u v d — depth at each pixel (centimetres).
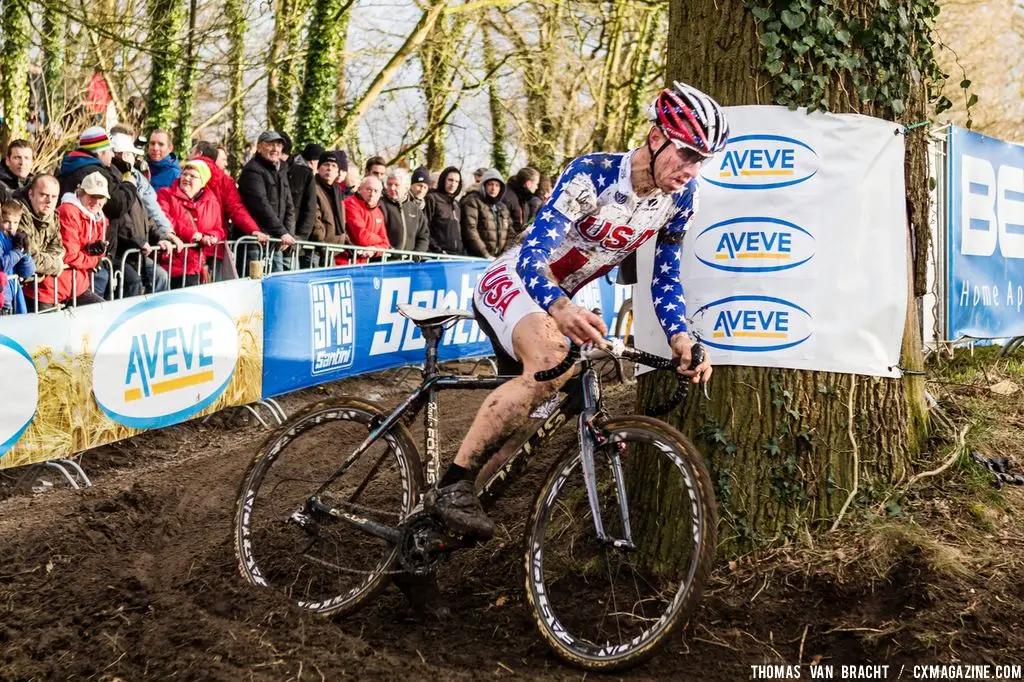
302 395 685
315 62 1167
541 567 280
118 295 596
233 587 317
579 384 279
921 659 255
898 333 306
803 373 300
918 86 316
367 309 689
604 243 276
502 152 1553
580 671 267
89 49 1102
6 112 1117
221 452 535
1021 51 1412
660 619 256
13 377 448
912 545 281
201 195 652
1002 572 274
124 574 336
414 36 1212
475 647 287
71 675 270
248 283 589
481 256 863
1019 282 595
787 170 301
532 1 1221
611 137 1459
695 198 282
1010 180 580
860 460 302
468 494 281
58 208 541
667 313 283
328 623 294
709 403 306
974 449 332
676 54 317
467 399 591
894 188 304
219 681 257
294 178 709
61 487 482
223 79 1180
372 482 383
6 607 318
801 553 288
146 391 521
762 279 303
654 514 307
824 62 296
